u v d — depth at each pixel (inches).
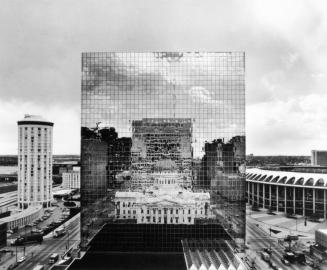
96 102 5679.1
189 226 5506.9
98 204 5541.3
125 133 5649.6
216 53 5748.0
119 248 5462.6
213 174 5615.2
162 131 5654.5
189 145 5639.8
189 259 5004.9
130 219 5502.0
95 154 5610.2
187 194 5551.2
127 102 5689.0
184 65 5743.1
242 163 5629.9
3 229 6432.1
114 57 5718.5
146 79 5713.6
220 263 4840.1
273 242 6756.9
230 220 5521.7
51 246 6594.5
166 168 5600.4
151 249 5442.9
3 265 5477.4
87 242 5452.8
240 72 5738.2
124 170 5590.6
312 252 5915.4
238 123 5698.8
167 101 5703.7
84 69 5698.8
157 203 5526.6
